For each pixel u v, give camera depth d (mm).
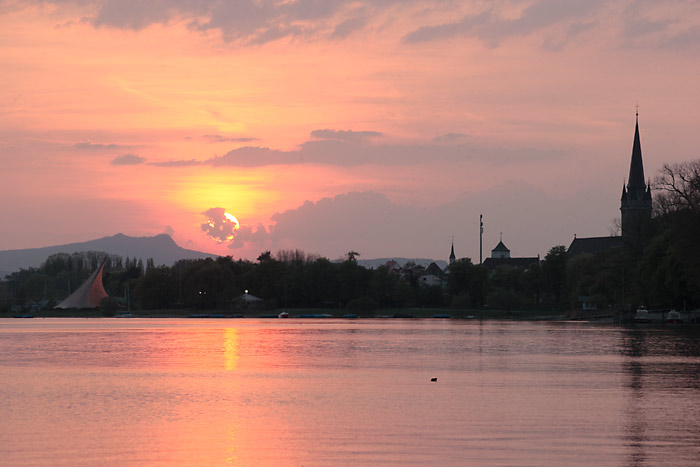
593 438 44719
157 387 67938
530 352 104875
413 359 95250
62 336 154875
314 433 46719
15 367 86062
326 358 97250
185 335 156875
